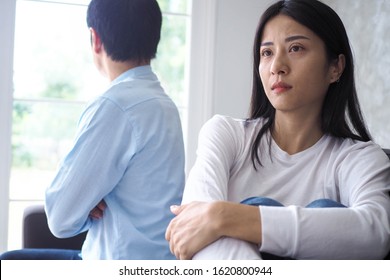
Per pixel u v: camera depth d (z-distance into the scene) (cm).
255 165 109
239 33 272
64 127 855
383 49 209
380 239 87
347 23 240
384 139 208
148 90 136
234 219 85
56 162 866
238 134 114
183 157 139
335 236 85
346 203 106
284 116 110
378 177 101
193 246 86
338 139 112
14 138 846
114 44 136
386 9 208
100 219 130
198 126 270
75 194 122
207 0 267
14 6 241
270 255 89
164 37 745
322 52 106
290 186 107
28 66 787
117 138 126
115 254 126
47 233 178
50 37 772
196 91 269
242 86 273
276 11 107
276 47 105
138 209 128
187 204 93
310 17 104
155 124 131
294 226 85
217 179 102
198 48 269
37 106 840
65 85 809
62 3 256
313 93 106
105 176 124
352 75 114
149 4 138
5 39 240
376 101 215
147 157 129
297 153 110
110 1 134
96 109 126
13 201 248
